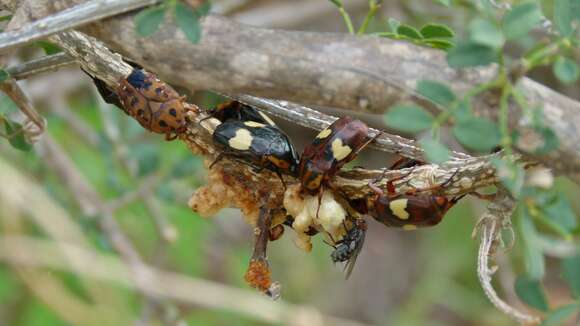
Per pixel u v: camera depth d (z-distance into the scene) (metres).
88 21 0.48
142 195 0.68
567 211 0.46
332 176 0.50
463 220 0.94
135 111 0.51
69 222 0.66
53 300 0.69
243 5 0.78
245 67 0.47
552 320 0.46
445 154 0.46
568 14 0.46
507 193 0.49
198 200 0.51
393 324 0.98
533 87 0.47
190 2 0.47
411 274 1.09
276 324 0.84
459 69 0.47
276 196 0.51
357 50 0.47
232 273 0.92
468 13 0.71
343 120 0.50
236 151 0.51
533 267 0.46
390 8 0.80
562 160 0.47
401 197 0.50
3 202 0.66
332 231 0.51
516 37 0.46
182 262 0.78
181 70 0.47
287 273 1.00
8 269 0.74
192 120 0.51
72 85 0.76
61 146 0.78
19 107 0.52
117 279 0.66
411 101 0.47
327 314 1.02
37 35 0.48
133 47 0.48
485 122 0.46
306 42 0.47
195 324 0.83
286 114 0.52
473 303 0.95
